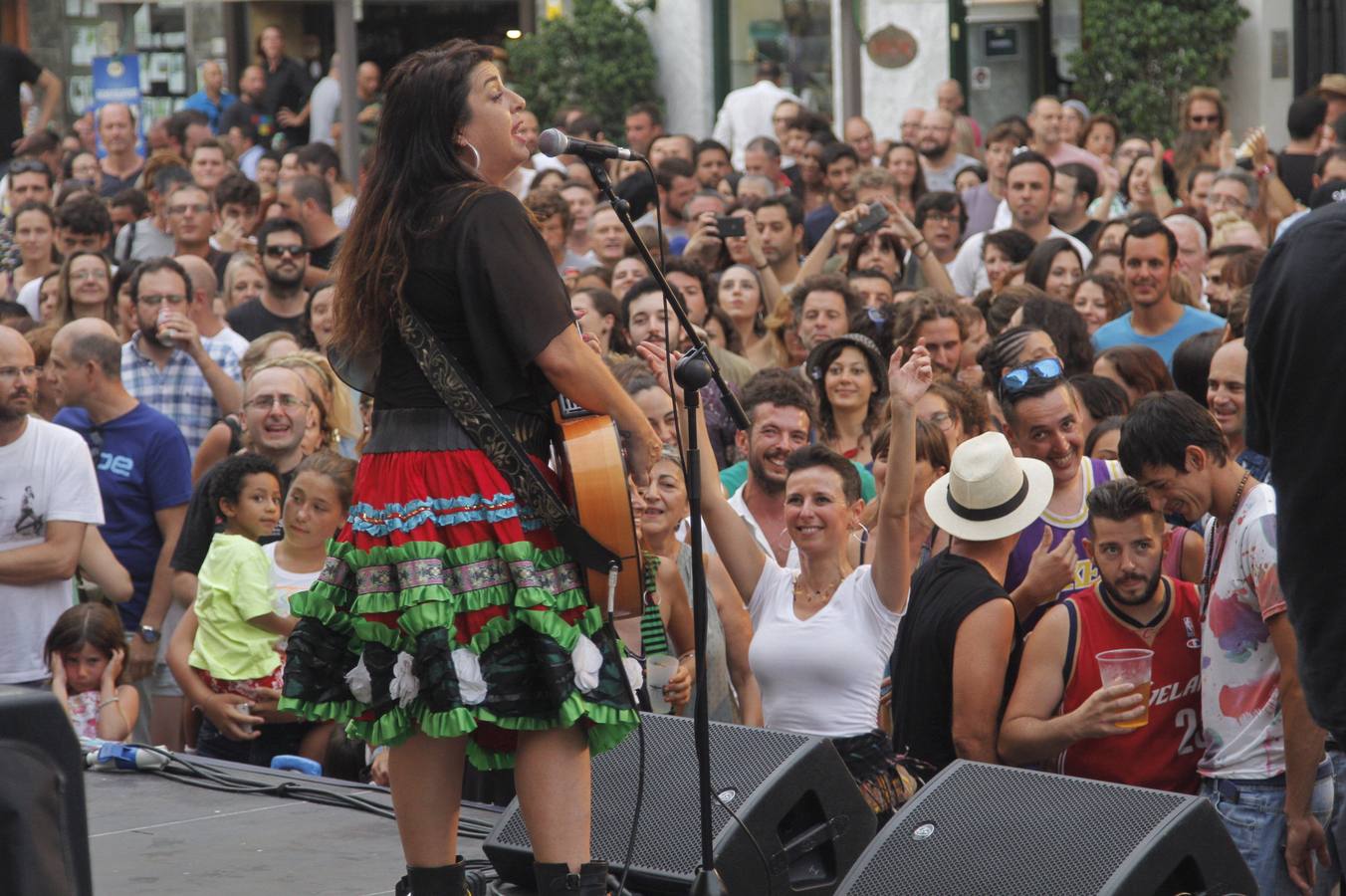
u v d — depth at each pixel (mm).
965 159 19469
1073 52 25562
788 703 6934
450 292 4641
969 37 25578
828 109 27703
